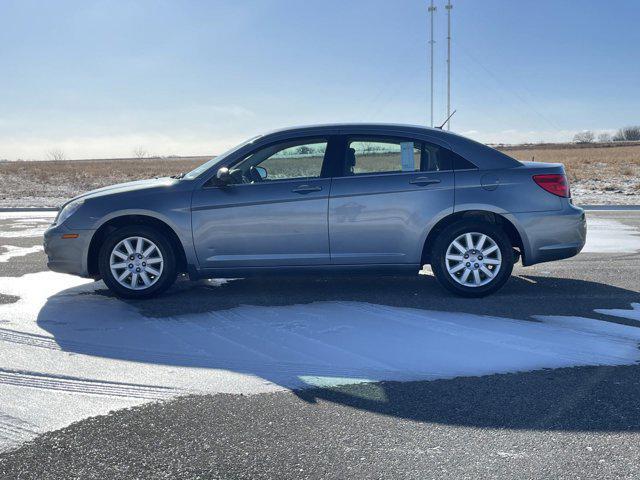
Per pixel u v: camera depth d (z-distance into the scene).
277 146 6.18
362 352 4.54
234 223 6.06
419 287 6.69
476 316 5.48
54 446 3.09
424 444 3.09
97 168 52.47
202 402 3.65
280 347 4.67
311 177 6.11
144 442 3.13
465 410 3.50
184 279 7.25
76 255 6.20
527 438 3.14
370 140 6.16
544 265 7.98
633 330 5.02
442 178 6.09
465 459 2.93
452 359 4.37
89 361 4.37
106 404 3.61
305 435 3.20
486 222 6.09
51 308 5.87
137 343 4.78
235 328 5.17
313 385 3.91
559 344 4.68
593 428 3.25
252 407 3.57
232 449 3.05
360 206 6.04
